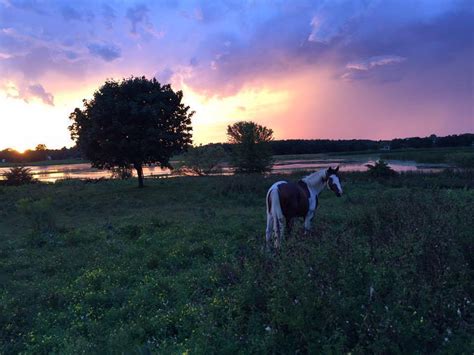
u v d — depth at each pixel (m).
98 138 28.12
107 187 32.50
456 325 4.49
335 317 4.33
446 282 5.01
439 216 7.45
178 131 30.67
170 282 7.65
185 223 15.35
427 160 64.31
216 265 7.97
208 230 13.23
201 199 23.97
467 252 6.33
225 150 47.44
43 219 15.30
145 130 28.23
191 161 44.41
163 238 12.38
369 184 27.77
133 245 11.64
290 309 4.40
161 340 5.34
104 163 29.86
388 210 9.83
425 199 10.95
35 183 40.28
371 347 3.94
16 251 12.00
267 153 44.47
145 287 7.39
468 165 45.31
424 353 4.14
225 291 6.20
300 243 5.80
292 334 4.43
